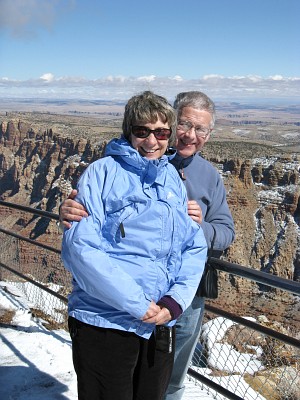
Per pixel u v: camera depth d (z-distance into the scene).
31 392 4.64
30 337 5.88
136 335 2.93
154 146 2.99
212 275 3.74
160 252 2.91
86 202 2.87
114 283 2.71
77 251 2.76
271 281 3.43
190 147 3.77
